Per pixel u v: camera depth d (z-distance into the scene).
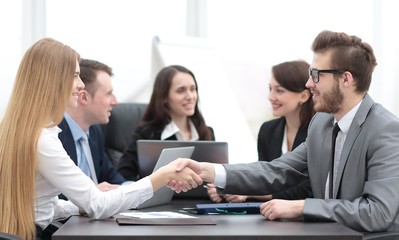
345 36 2.36
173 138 3.70
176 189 2.29
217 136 4.71
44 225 2.21
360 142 2.27
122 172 3.65
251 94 5.14
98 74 3.28
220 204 2.46
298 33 5.02
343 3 4.82
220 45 5.11
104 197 2.12
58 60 2.15
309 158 2.49
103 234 1.75
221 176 2.45
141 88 4.93
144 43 4.93
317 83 2.36
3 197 2.08
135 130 3.76
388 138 2.22
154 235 1.73
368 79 2.34
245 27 5.12
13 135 2.09
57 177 2.09
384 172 2.16
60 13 4.69
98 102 3.27
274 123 3.44
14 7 4.54
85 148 3.28
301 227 1.95
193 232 1.80
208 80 4.86
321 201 2.14
